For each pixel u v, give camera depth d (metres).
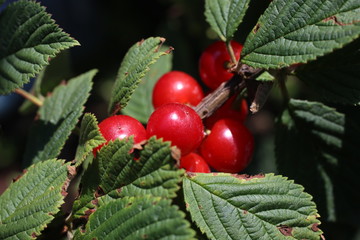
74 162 0.22
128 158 0.21
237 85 0.23
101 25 0.47
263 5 0.28
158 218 0.20
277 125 0.25
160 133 0.22
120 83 0.23
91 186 0.22
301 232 0.21
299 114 0.25
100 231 0.21
